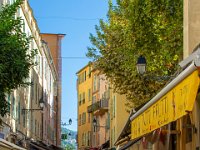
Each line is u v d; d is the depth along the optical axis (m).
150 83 24.70
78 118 90.69
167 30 18.73
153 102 7.32
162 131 10.98
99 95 73.25
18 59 16.64
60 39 82.44
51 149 54.66
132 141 16.62
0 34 16.52
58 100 86.12
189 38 12.16
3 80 16.56
